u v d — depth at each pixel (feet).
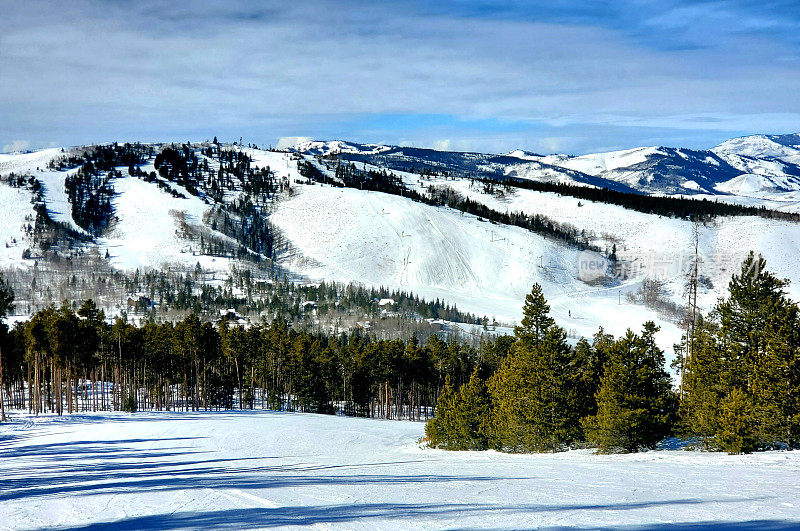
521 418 118.73
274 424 191.01
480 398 138.41
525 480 68.85
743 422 94.43
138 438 150.92
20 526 45.80
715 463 82.07
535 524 42.50
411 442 158.10
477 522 43.50
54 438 151.02
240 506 52.42
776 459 82.17
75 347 217.36
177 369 276.41
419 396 333.01
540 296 123.75
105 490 64.49
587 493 56.85
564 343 121.29
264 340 308.60
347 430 181.78
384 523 43.65
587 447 118.11
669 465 81.87
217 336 267.80
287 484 68.59
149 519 47.39
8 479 79.30
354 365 292.20
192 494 59.93
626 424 104.32
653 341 131.13
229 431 168.25
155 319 639.76
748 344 111.34
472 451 132.16
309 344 313.32
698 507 48.24
